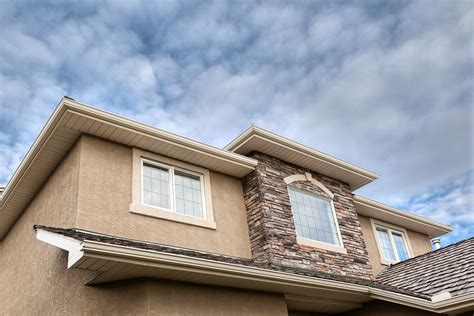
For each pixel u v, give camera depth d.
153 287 6.89
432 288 9.04
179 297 7.14
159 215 9.62
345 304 9.84
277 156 12.38
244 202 11.77
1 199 11.39
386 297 9.12
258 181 11.50
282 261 10.56
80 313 7.29
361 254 12.81
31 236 10.69
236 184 11.93
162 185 10.26
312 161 12.88
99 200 8.88
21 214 12.16
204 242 10.15
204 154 10.84
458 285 8.45
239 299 8.03
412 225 17.34
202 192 10.96
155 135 10.00
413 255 16.81
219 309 7.61
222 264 7.15
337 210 13.15
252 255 10.91
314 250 11.51
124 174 9.62
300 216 12.03
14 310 10.38
